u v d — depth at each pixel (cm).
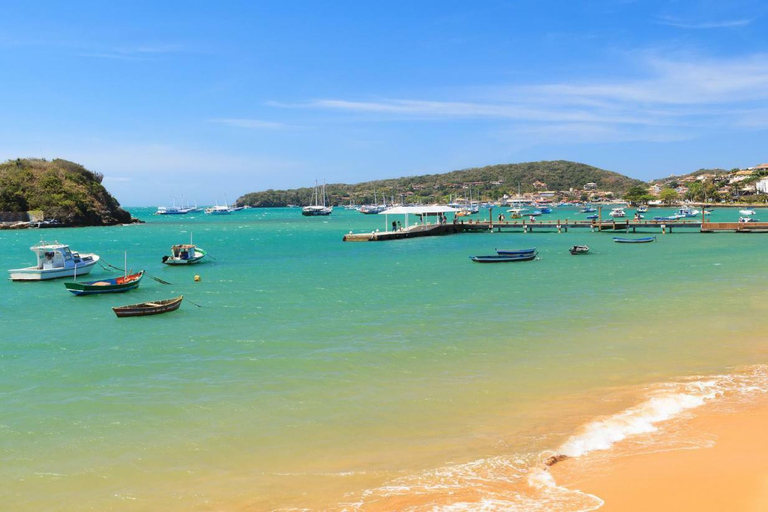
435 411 1683
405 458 1364
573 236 9788
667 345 2384
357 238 9481
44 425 1667
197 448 1480
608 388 1841
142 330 2989
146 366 2295
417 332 2748
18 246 10062
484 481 1224
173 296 4166
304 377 2072
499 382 1944
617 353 2278
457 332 2730
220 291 4322
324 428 1581
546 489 1174
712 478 1184
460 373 2066
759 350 2269
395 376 2053
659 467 1251
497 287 4228
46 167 18400
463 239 9425
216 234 13238
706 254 6431
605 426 1500
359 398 1823
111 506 1204
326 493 1206
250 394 1900
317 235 12262
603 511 1073
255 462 1383
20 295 4384
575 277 4731
